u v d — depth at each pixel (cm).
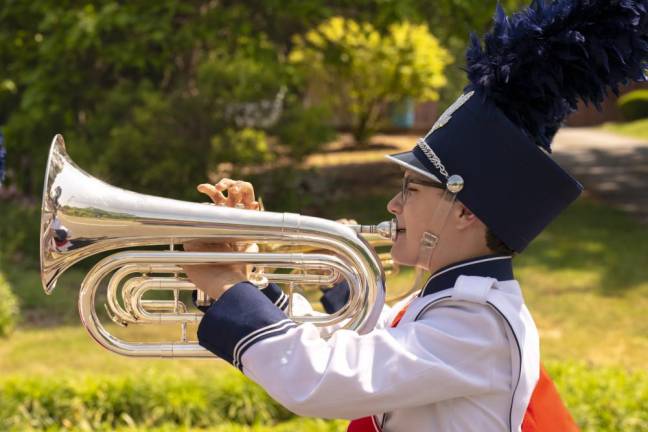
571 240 888
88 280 158
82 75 866
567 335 598
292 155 921
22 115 883
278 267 160
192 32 845
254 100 866
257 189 905
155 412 439
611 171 1373
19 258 860
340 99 1545
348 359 143
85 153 842
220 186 179
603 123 2322
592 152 1630
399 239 162
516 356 145
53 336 620
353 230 160
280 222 157
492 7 858
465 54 156
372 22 995
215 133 857
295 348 144
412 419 152
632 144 1758
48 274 160
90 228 156
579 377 439
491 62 149
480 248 154
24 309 693
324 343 146
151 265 160
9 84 862
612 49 146
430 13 918
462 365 144
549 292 701
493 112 149
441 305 151
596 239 891
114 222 156
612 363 536
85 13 803
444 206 152
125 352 159
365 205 1077
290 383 142
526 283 730
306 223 157
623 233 922
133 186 833
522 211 150
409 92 1480
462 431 146
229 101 852
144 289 163
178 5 830
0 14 862
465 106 153
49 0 824
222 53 930
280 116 909
